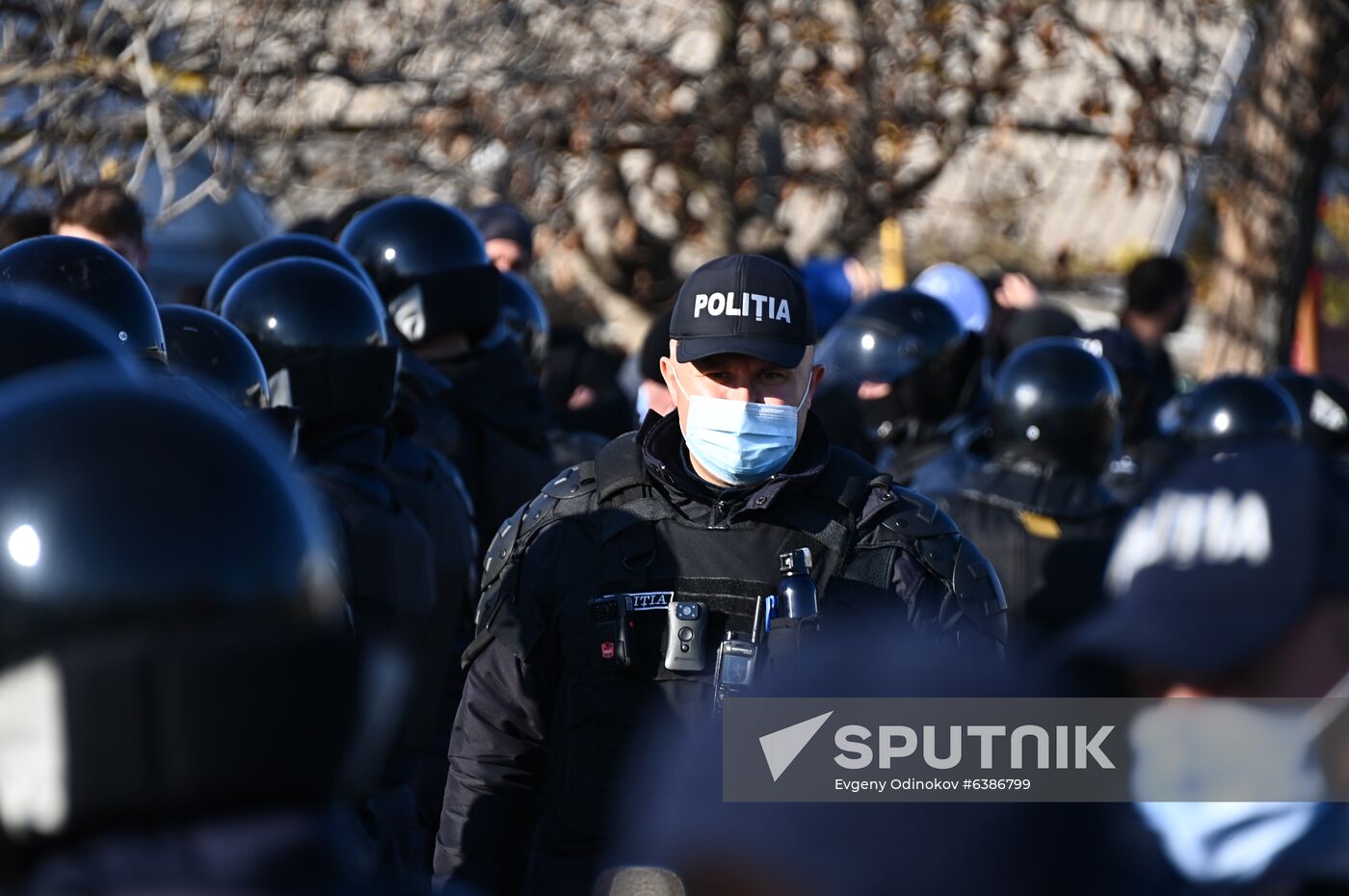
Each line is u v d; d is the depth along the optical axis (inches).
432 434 447.2
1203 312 1443.2
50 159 804.0
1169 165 1348.4
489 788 289.7
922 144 1243.8
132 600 104.3
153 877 104.8
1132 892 142.6
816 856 132.9
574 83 990.4
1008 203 1363.2
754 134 1189.7
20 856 106.3
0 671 103.9
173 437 109.7
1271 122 1034.7
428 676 359.3
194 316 344.5
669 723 271.0
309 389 358.9
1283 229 1038.4
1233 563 144.9
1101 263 1473.9
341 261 436.8
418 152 984.9
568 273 1122.7
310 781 111.2
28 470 105.7
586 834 272.4
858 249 1178.0
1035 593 434.3
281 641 108.1
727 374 290.0
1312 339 1075.3
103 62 794.2
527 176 1000.9
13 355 207.5
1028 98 1252.5
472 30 948.6
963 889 133.5
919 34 1141.7
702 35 1280.8
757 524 283.3
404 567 336.5
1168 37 1273.4
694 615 274.2
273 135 881.5
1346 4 983.0
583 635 279.1
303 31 880.3
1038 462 452.8
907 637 149.3
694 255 1285.7
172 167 754.2
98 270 294.5
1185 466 152.1
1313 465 147.3
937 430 561.0
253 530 109.1
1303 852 145.6
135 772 103.9
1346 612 143.7
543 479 472.1
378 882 118.3
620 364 960.9
